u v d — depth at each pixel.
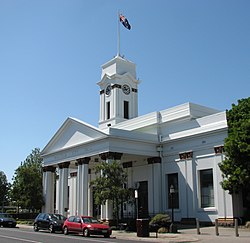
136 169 44.91
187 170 38.81
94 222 28.08
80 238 24.91
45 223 32.69
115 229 33.56
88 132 42.09
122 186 34.69
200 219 36.66
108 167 34.12
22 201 50.59
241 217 34.38
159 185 41.25
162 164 41.81
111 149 38.56
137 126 46.44
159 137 42.41
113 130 39.12
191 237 24.97
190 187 38.19
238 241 21.48
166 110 43.81
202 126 38.53
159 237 25.45
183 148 39.75
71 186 54.72
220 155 35.53
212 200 36.44
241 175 29.66
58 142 48.00
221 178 35.06
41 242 21.28
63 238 24.62
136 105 54.62
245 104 34.47
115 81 53.28
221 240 22.30
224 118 36.38
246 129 31.00
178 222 38.53
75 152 44.12
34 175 52.56
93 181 34.25
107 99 54.44
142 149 41.00
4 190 91.12
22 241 21.98
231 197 34.03
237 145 30.33
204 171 37.62
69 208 53.94
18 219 55.41
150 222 30.89
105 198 32.88
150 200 41.78
